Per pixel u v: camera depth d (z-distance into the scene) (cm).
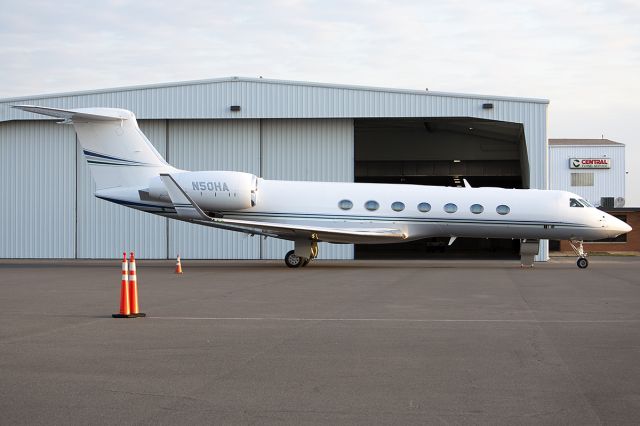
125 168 2466
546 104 3019
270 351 844
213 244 3231
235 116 3148
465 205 2412
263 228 2261
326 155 3189
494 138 4116
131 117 2467
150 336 951
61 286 1725
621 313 1198
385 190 2456
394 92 3088
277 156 3209
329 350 850
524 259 2525
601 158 5291
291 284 1762
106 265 2714
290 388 662
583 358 805
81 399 620
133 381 688
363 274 2125
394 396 635
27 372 727
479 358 804
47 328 1021
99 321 1095
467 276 2039
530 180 3036
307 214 2439
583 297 1455
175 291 1583
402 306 1294
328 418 566
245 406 600
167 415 572
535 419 566
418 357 809
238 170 3222
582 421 561
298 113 3128
